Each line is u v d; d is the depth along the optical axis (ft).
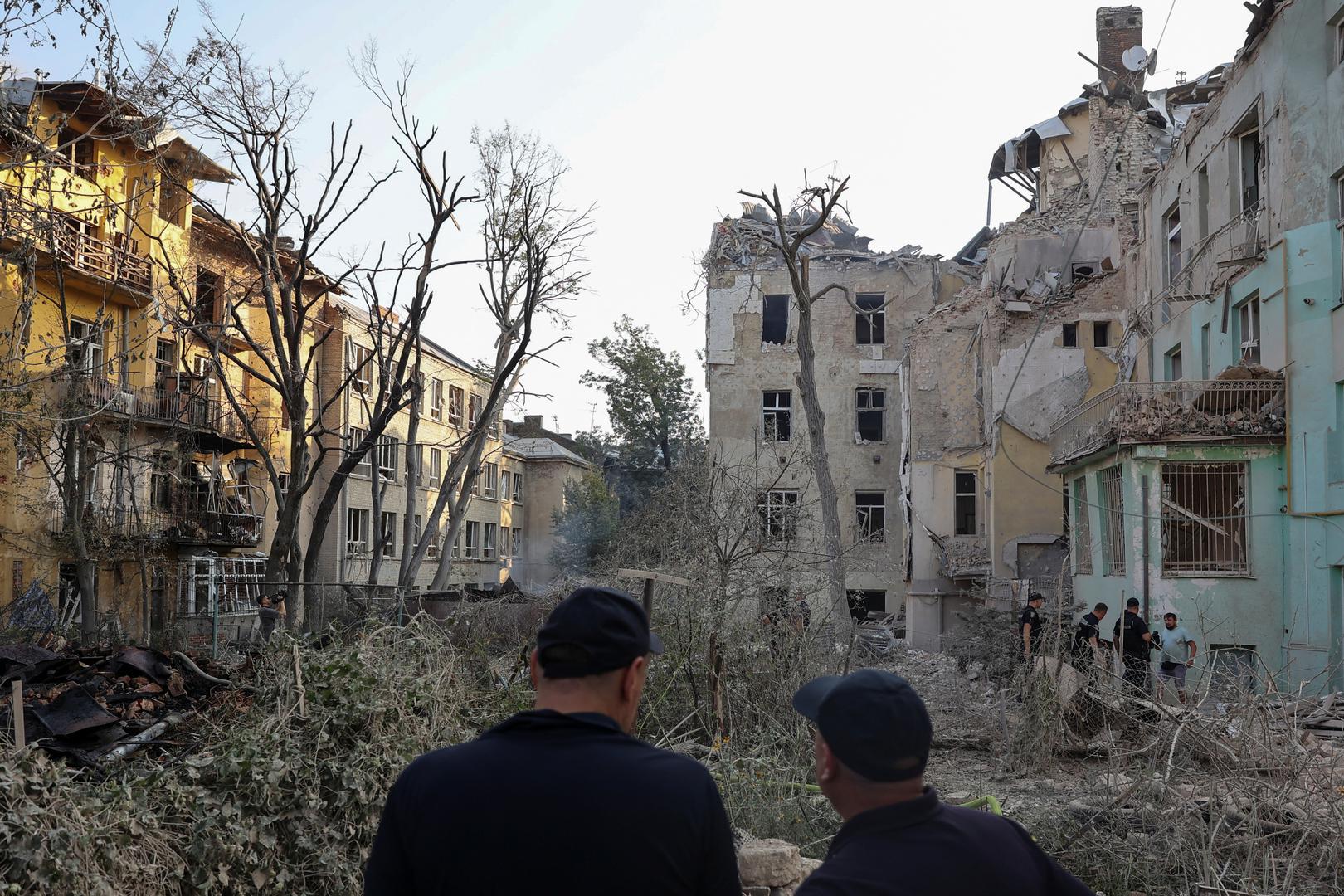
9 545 79.25
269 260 75.41
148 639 66.85
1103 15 107.76
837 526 62.13
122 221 91.04
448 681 27.25
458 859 6.90
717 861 7.22
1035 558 91.81
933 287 118.73
